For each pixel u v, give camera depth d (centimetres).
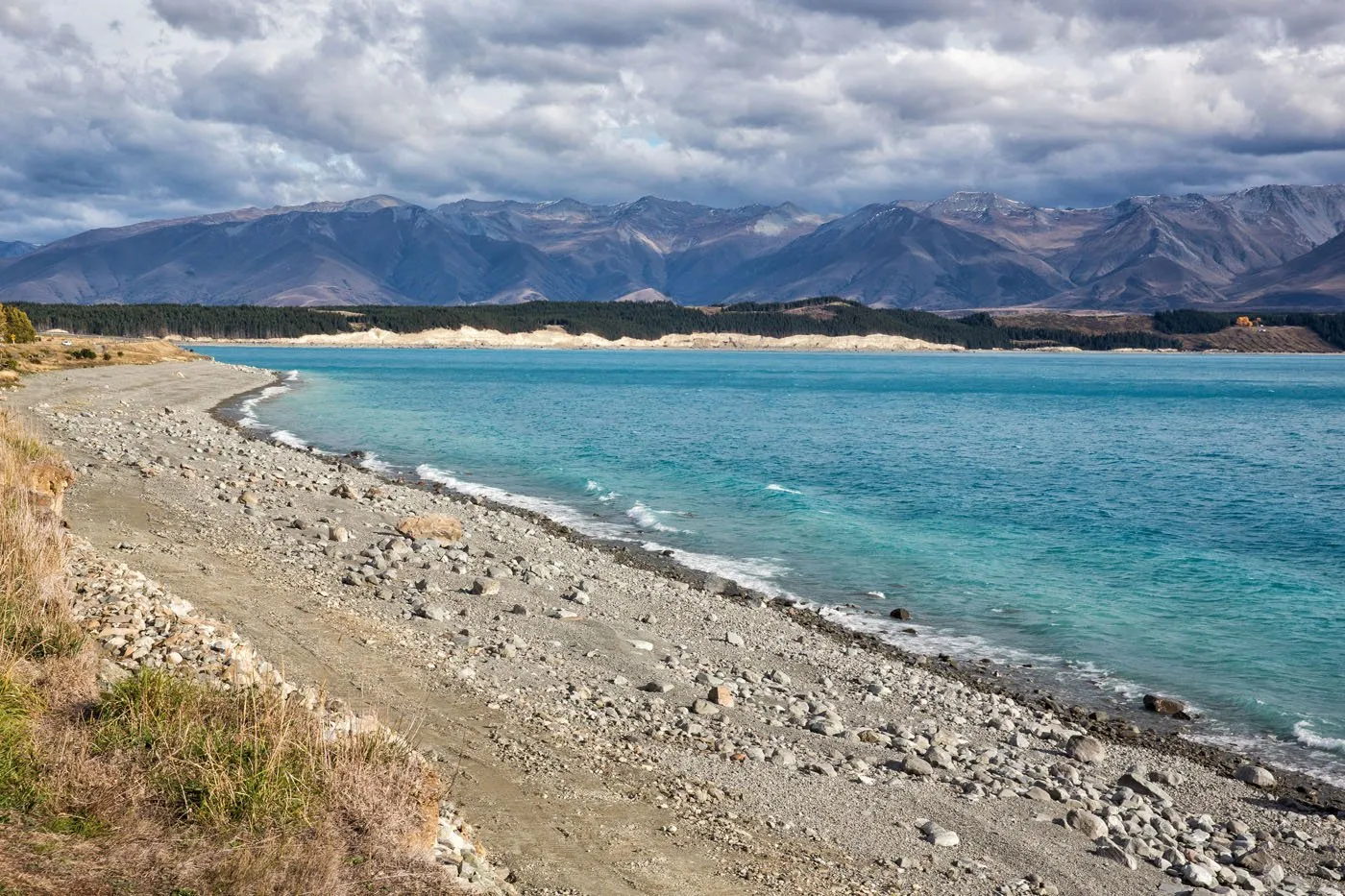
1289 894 1149
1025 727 1747
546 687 1595
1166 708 1889
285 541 2530
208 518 2694
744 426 8262
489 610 2103
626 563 2986
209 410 7469
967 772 1467
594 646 1925
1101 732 1778
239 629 1623
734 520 3806
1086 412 10938
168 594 1614
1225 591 2817
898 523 3834
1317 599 2720
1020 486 4997
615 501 4172
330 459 5122
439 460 5434
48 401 5931
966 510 4200
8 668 918
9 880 629
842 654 2133
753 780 1304
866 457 6175
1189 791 1511
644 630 2125
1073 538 3606
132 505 2725
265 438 5962
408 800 834
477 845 956
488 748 1266
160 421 5647
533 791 1150
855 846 1143
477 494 4266
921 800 1321
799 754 1452
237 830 752
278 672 1273
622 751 1336
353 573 2186
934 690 1928
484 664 1675
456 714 1379
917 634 2362
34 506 1855
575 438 6900
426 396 10906
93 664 1041
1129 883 1130
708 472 5272
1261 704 1925
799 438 7362
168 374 10425
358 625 1780
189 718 888
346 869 731
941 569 3053
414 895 719
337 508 3192
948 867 1118
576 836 1046
